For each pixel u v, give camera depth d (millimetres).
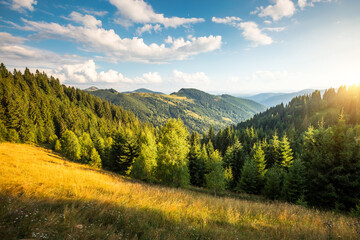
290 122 119438
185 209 7180
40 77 143625
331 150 15234
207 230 5035
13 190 6035
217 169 22562
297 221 7098
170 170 21281
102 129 110125
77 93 162250
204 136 84125
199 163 36688
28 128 57219
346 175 13547
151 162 24625
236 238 4633
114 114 169000
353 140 14750
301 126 95812
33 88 119625
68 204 5496
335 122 86875
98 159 37438
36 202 5023
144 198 7523
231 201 10703
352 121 84812
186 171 21938
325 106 128125
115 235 3752
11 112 55688
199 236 4625
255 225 6250
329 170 14664
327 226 6016
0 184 6605
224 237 4645
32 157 21438
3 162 12562
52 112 101188
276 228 5961
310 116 119688
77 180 9789
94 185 9352
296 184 18766
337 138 15133
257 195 26422
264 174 30578
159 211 6105
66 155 45531
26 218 3842
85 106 152625
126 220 4770
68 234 3418
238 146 47438
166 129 35875
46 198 5727
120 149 38031
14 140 45281
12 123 54125
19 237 3229
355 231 5602
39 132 65688
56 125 93562
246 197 24500
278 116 136250
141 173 24672
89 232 3631
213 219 6477
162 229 4656
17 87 108812
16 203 4637
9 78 116250
